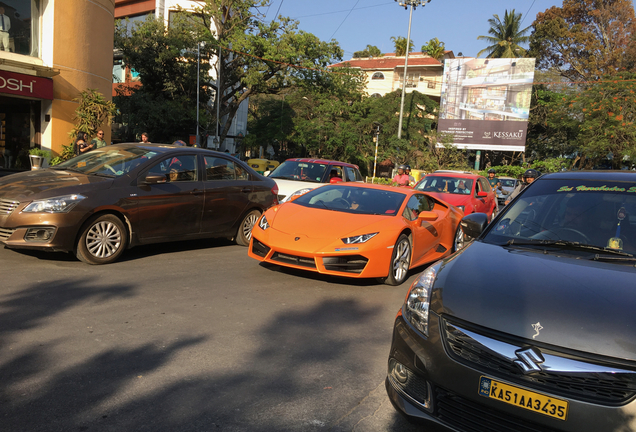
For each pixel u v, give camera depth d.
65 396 2.65
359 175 12.59
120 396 2.69
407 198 6.46
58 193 5.26
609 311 2.16
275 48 30.50
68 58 15.00
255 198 7.56
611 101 34.66
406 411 2.43
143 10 39.19
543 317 2.17
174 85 32.91
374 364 3.42
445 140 37.62
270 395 2.85
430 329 2.41
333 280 5.76
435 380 2.31
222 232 7.13
